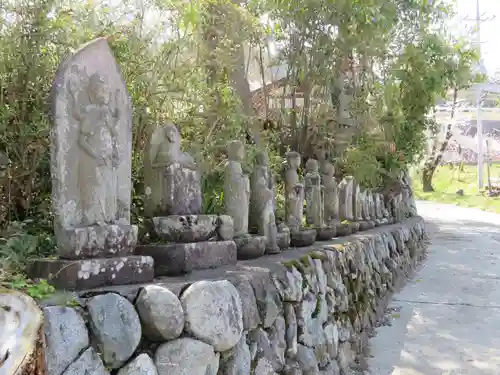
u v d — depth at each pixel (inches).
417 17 402.3
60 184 126.6
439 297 337.7
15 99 168.9
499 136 1311.5
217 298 124.3
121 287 118.0
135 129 201.6
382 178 442.6
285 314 166.4
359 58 390.0
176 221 154.1
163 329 112.0
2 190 172.1
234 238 181.9
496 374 209.9
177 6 207.8
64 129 127.7
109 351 103.0
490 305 316.2
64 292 108.7
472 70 447.5
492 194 1066.7
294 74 339.3
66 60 130.2
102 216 133.0
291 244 229.8
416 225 514.6
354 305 243.3
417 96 421.1
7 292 97.8
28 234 154.8
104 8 195.3
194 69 224.1
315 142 347.3
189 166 165.3
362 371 213.3
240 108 265.3
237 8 261.7
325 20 315.9
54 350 94.1
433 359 226.8
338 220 315.3
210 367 119.6
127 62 196.7
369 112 384.5
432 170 1160.2
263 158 208.7
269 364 148.1
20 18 169.6
